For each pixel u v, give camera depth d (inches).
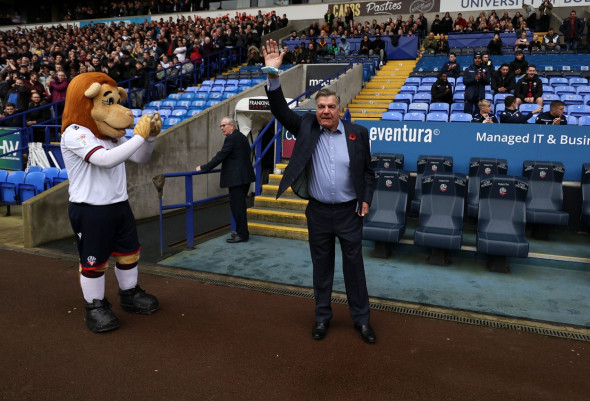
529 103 366.9
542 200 235.8
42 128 418.3
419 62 609.3
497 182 209.2
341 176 126.2
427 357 121.7
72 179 135.2
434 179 217.5
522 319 145.0
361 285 131.6
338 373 113.6
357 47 719.7
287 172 125.9
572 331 136.9
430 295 165.8
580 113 360.8
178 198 328.2
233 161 227.9
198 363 118.0
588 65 545.3
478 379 111.3
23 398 102.3
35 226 229.3
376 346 127.6
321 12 931.3
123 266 146.6
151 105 473.7
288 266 197.2
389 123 270.4
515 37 682.8
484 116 266.5
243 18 916.0
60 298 161.5
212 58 642.2
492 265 193.5
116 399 102.3
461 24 761.6
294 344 128.3
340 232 129.6
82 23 1112.2
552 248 219.5
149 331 136.2
